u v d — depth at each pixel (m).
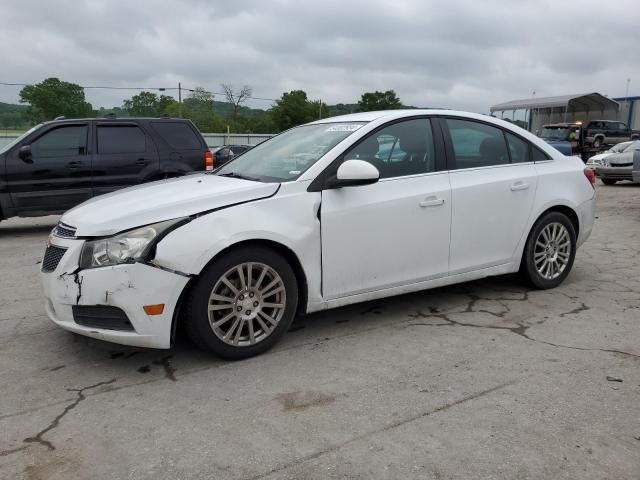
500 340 4.00
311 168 3.92
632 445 2.66
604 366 3.55
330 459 2.59
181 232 3.40
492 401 3.11
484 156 4.74
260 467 2.54
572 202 5.17
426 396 3.18
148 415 3.02
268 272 3.70
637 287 5.31
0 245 8.12
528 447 2.66
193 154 9.68
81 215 3.70
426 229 4.30
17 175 8.67
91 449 2.71
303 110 81.31
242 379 3.43
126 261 3.33
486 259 4.72
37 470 2.54
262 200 3.69
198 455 2.64
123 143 9.27
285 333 4.13
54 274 3.52
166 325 3.41
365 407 3.07
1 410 3.09
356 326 4.32
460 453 2.62
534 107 36.34
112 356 3.81
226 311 3.63
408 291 4.35
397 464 2.54
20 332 4.30
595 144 32.06
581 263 6.33
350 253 4.00
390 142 4.27
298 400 3.16
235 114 76.38
